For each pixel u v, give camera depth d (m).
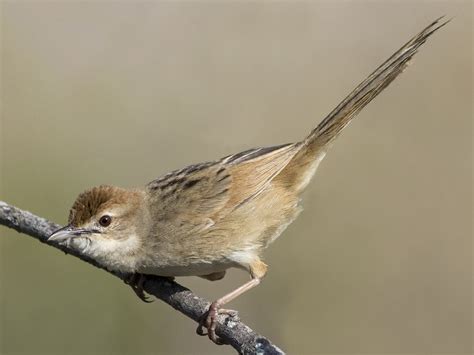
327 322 13.55
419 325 13.78
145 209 8.59
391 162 15.14
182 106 16.05
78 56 16.72
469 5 17.38
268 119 15.88
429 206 14.74
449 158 15.30
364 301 13.80
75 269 12.44
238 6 18.12
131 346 12.48
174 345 12.63
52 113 15.22
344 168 15.10
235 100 16.27
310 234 14.17
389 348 13.64
